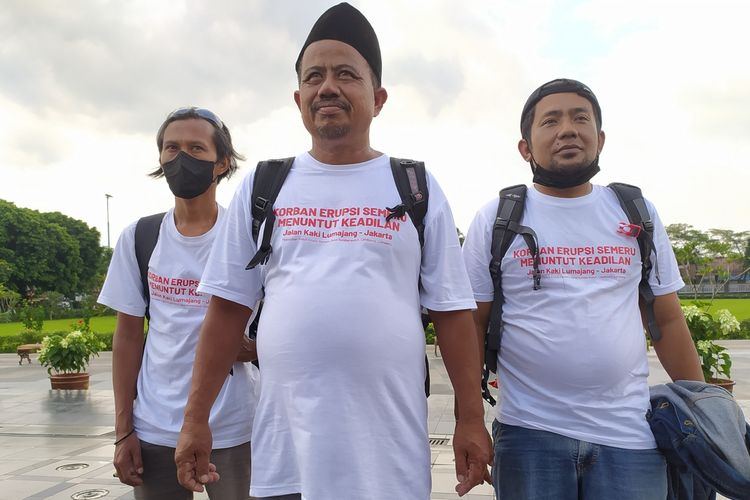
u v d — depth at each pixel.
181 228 2.49
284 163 1.99
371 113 1.95
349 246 1.79
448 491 4.66
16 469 5.65
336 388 1.71
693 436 1.98
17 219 64.06
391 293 1.79
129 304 2.48
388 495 1.71
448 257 1.90
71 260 68.62
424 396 1.86
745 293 53.16
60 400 9.91
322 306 1.74
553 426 2.12
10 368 16.55
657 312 2.37
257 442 1.85
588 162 2.27
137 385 2.47
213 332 1.97
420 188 1.90
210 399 1.96
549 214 2.31
